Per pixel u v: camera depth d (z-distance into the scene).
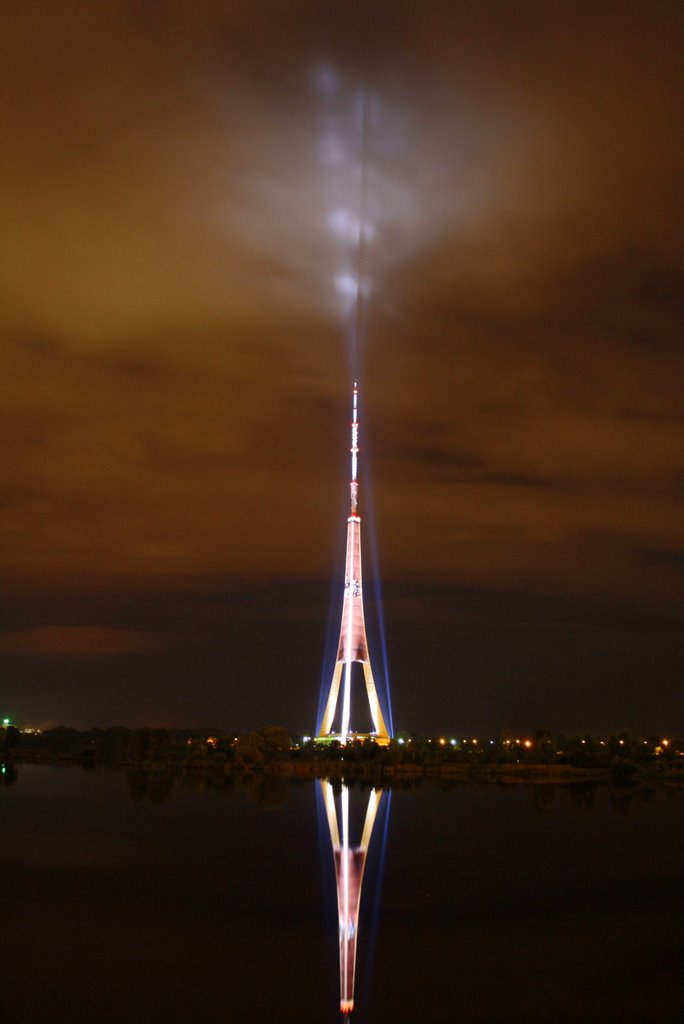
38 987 70.00
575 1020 64.00
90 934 84.88
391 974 73.69
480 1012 65.69
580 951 80.12
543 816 174.75
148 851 130.75
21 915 91.62
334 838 144.75
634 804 199.62
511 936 85.12
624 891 104.50
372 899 100.25
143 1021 63.50
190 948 80.62
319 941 83.38
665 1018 64.69
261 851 131.88
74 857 125.06
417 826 159.25
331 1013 65.38
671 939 84.31
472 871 116.81
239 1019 64.12
